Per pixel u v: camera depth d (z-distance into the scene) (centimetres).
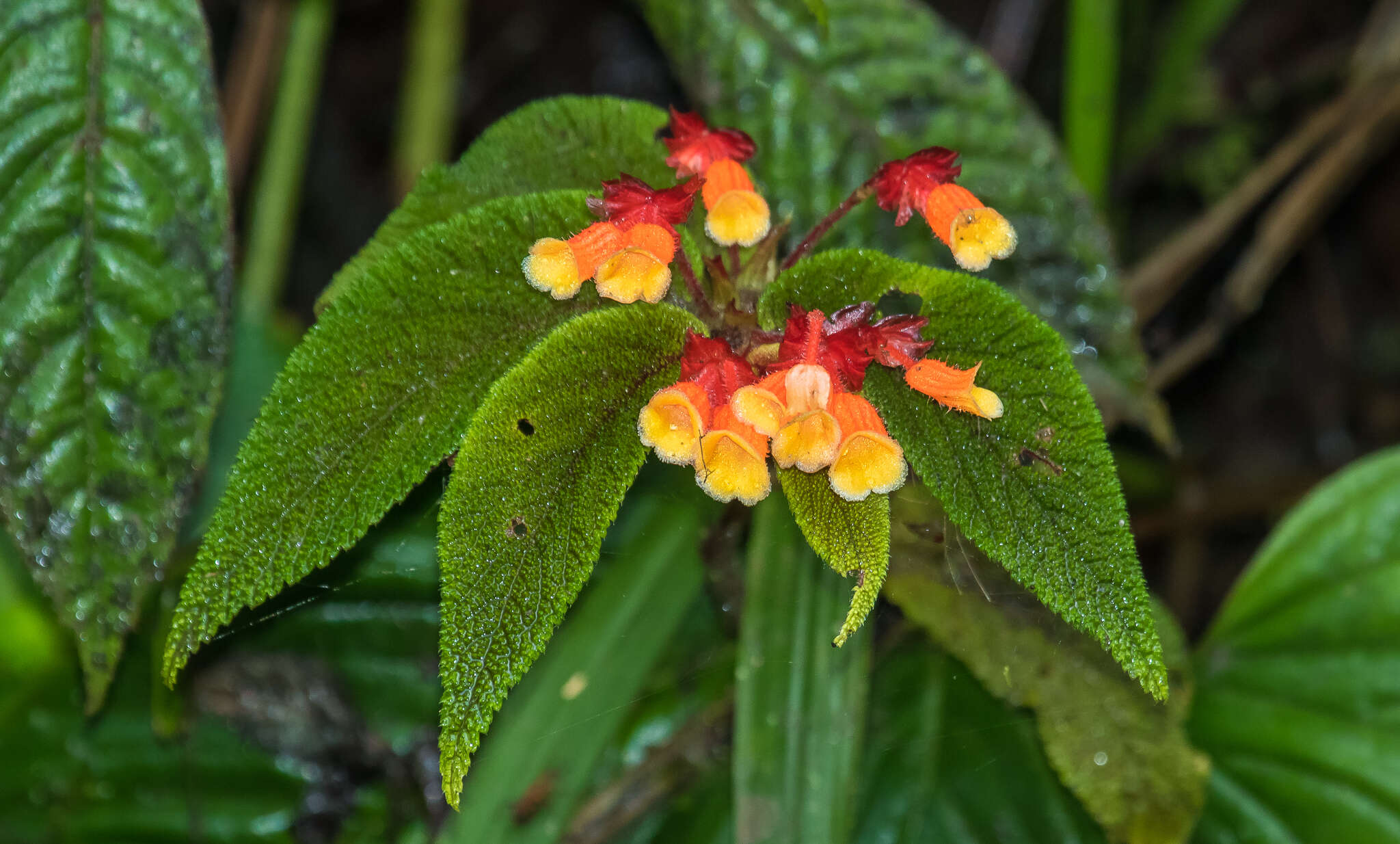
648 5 80
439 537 64
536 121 71
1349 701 81
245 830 84
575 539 65
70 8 73
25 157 73
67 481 73
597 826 82
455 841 78
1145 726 78
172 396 73
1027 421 66
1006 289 81
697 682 84
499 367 67
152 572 73
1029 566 66
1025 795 82
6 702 83
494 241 67
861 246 79
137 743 84
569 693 80
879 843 82
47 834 83
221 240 74
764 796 76
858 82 80
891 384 67
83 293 73
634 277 66
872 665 83
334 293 70
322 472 66
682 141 69
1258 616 83
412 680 85
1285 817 80
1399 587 81
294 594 78
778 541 76
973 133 80
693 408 65
